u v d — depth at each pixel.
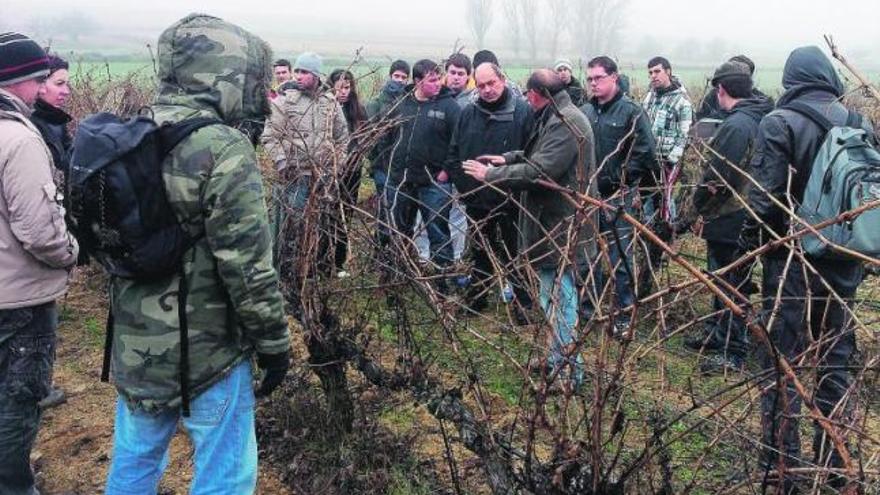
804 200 3.11
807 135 3.20
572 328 2.77
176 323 2.29
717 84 4.60
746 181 4.30
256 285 2.26
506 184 4.19
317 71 5.30
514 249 5.29
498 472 2.72
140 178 2.16
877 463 2.36
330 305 3.69
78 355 4.88
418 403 3.16
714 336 4.54
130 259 2.21
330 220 3.66
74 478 3.55
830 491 2.80
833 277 3.13
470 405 3.83
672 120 6.20
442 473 3.50
